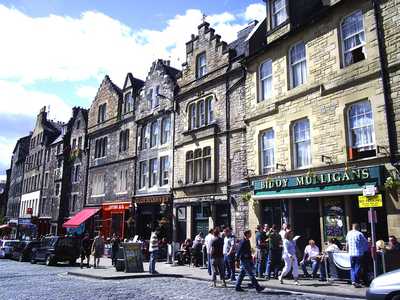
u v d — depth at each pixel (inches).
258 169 778.8
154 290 481.7
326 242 610.5
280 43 756.0
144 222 1162.0
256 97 809.5
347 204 584.4
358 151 589.3
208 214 908.6
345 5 629.9
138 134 1258.0
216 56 959.0
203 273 661.3
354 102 603.2
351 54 621.0
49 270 823.7
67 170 1763.0
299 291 462.0
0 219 2541.8
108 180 1380.4
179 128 1062.4
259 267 597.3
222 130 904.9
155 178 1146.0
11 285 560.1
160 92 1173.1
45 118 2242.9
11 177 2714.1
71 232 1523.1
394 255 466.3
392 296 299.9
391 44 557.6
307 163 679.1
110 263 978.1
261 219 751.7
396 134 534.3
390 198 524.7
